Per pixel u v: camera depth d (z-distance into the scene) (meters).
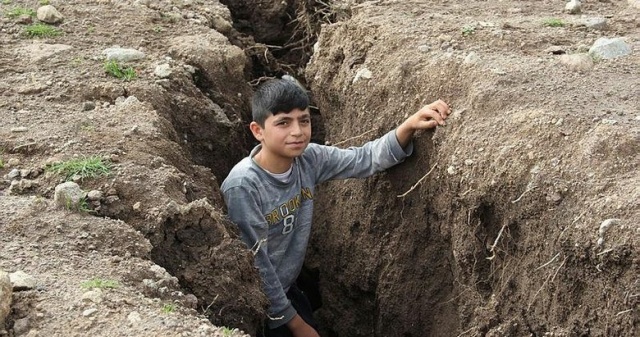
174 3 6.97
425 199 4.83
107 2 6.74
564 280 3.83
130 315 3.21
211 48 6.13
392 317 5.14
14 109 5.04
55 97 5.20
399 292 5.09
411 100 5.04
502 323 4.22
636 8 6.17
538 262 3.98
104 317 3.21
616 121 4.12
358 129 5.39
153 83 5.48
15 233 3.79
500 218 4.21
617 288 3.58
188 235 4.04
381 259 5.19
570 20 5.80
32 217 3.91
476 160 4.30
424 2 6.34
